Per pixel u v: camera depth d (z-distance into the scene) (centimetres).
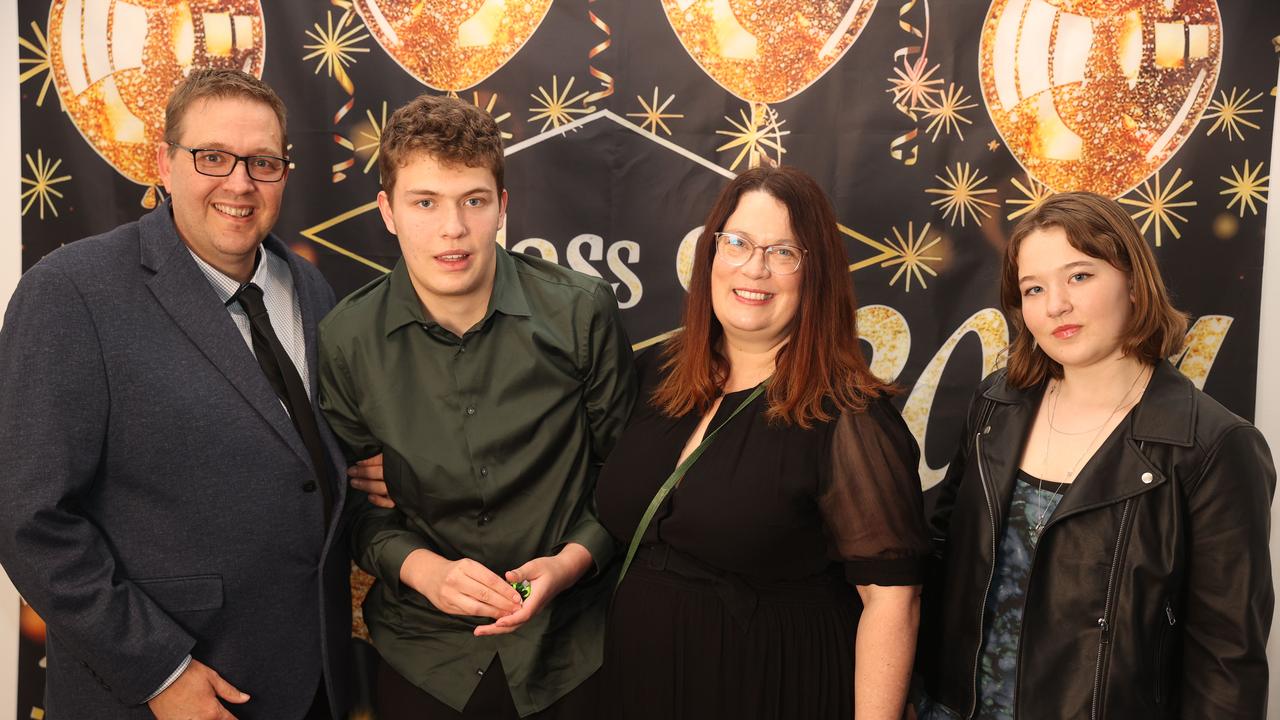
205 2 220
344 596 183
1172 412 137
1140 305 138
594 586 183
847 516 143
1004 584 150
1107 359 145
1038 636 141
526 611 153
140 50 220
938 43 222
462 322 171
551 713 171
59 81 220
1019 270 147
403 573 167
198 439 152
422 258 158
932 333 230
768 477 147
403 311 172
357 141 225
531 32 224
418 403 171
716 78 225
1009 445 153
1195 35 218
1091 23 219
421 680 170
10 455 138
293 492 161
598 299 179
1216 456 132
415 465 168
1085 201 142
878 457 144
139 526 151
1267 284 222
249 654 159
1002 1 221
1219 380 224
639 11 224
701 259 163
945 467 233
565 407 175
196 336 154
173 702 149
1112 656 134
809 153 227
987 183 225
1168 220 222
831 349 153
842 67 224
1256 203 220
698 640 149
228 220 157
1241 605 129
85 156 222
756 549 147
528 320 173
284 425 160
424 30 223
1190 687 135
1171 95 219
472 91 225
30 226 224
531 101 226
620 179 228
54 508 139
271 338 166
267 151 159
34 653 229
